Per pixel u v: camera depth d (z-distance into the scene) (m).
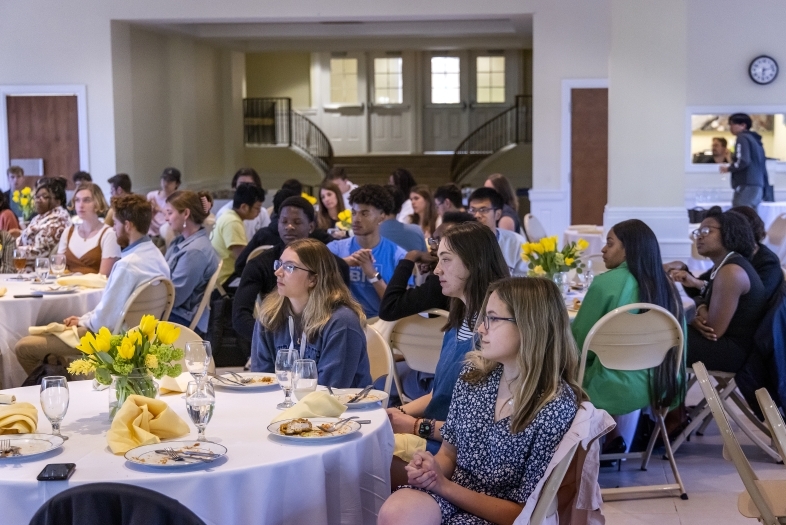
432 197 7.64
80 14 11.80
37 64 11.90
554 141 11.73
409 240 5.80
